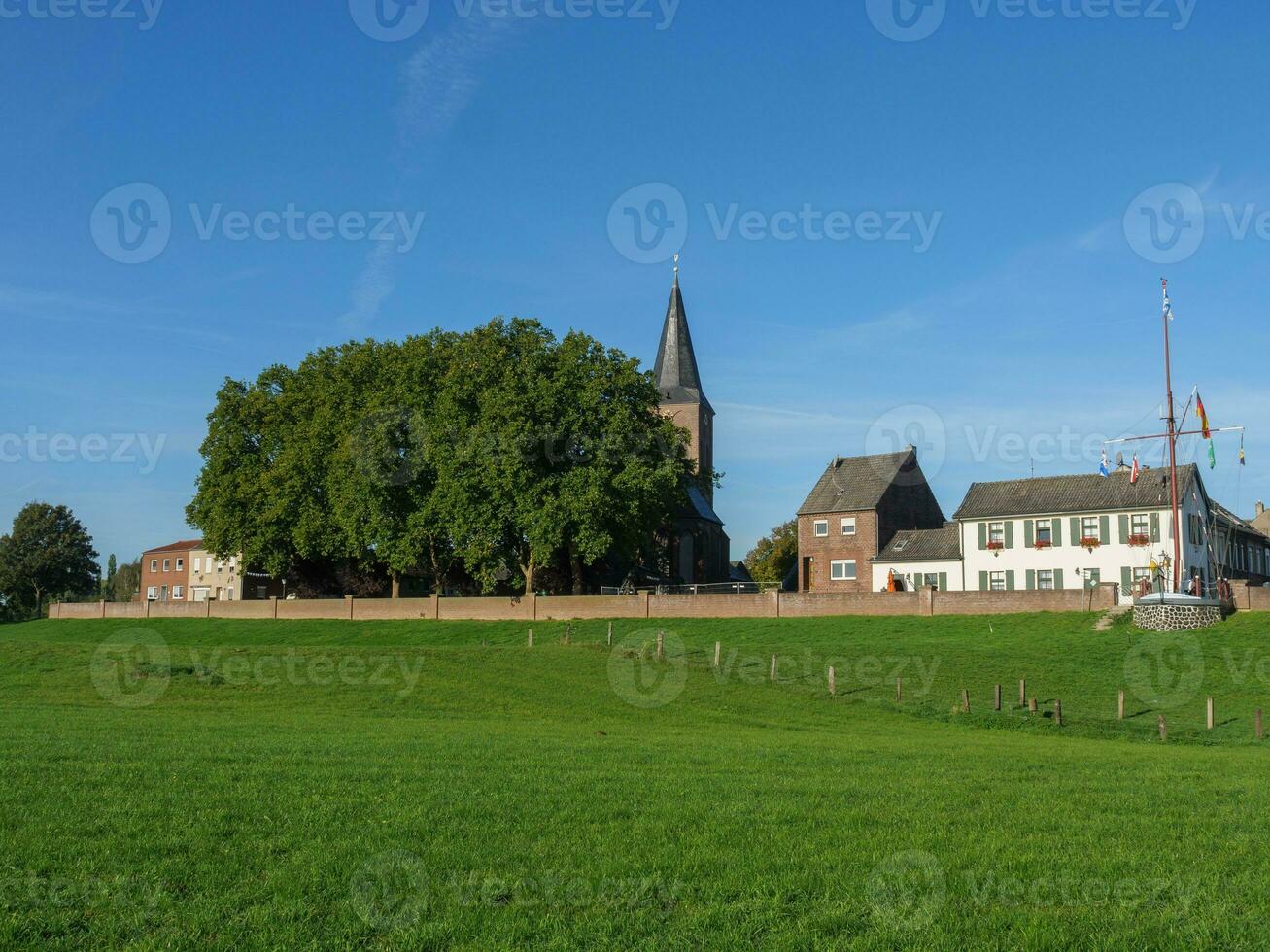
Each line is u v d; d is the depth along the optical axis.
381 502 74.56
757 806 17.23
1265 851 14.73
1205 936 11.25
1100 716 40.06
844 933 11.43
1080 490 81.50
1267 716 40.53
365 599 78.69
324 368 83.56
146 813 15.77
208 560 129.50
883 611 67.50
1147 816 17.11
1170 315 61.00
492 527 71.19
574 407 72.62
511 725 32.41
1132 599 63.25
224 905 11.86
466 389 73.25
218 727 28.61
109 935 10.98
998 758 25.52
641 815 16.39
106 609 90.44
